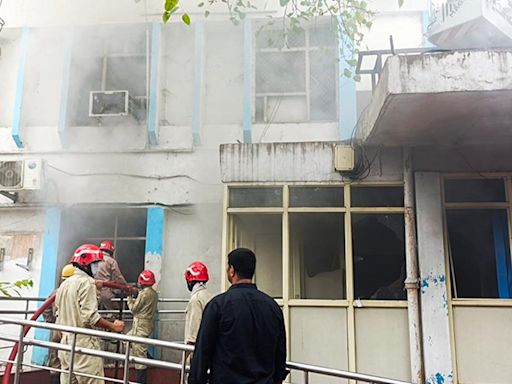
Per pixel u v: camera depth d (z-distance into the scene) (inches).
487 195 253.1
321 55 355.3
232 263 129.9
